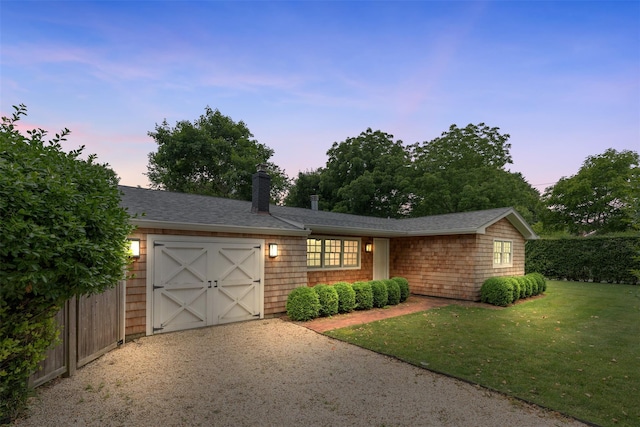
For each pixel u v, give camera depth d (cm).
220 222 753
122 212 379
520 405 371
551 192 2422
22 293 273
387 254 1345
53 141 359
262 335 668
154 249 668
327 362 511
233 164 2708
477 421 334
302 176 3012
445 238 1180
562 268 1689
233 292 775
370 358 531
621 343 621
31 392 346
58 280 295
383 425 326
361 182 2491
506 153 2633
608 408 364
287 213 1158
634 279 1474
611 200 2077
